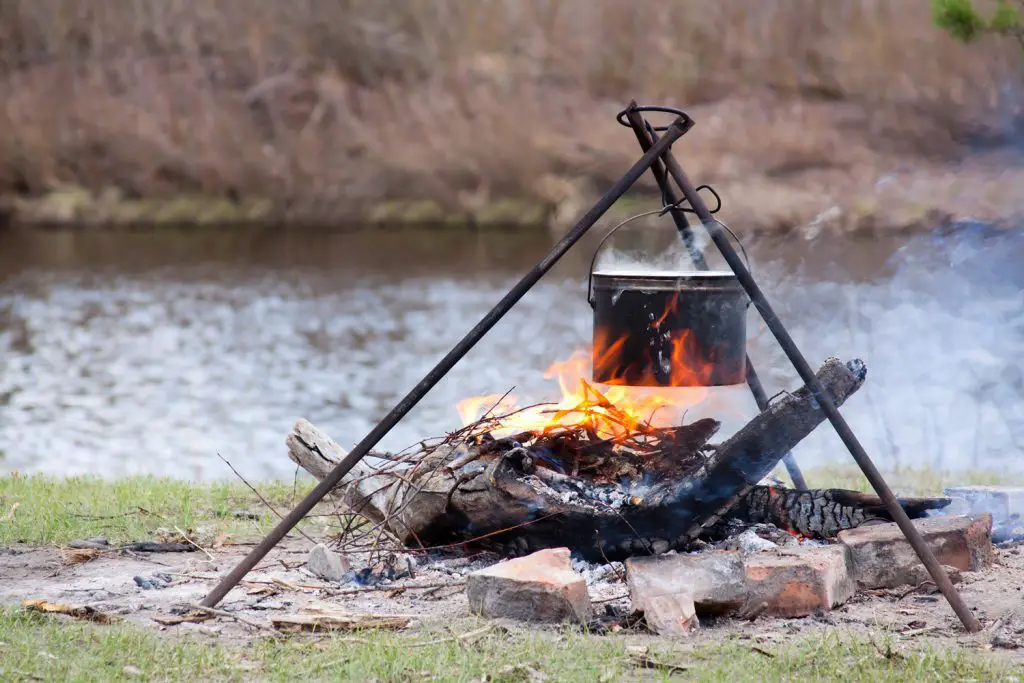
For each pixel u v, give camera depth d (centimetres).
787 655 505
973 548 621
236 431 1994
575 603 557
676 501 622
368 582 637
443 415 2062
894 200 4612
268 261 4500
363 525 738
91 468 1656
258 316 3328
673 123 584
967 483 911
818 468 1051
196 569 667
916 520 634
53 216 5831
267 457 1758
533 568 580
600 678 486
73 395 2320
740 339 620
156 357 2766
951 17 1423
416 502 670
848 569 595
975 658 502
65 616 573
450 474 665
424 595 611
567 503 634
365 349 2845
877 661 499
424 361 2680
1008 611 563
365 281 3956
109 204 5909
